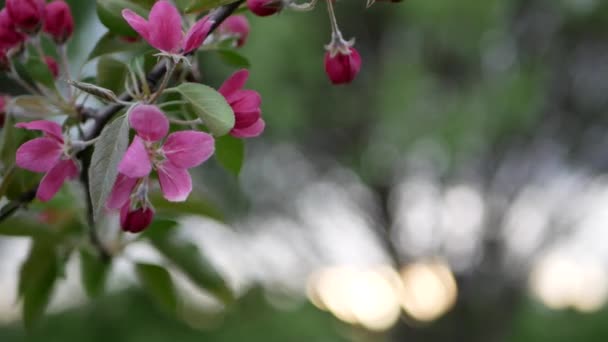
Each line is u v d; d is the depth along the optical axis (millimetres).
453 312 12094
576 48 9492
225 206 10930
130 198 1141
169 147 1105
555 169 10859
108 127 1036
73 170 1221
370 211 11938
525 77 9000
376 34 10039
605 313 11781
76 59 3383
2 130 1406
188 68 1274
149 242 1727
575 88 9969
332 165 11516
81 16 3699
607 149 10570
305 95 9742
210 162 10406
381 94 9547
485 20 8758
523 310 12000
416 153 9820
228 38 1473
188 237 1742
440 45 9305
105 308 6410
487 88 9211
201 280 1744
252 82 9117
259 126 1226
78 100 1489
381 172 10867
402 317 12508
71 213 1689
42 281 1668
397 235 12031
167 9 1112
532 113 9359
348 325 9641
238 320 7230
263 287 7582
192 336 6848
